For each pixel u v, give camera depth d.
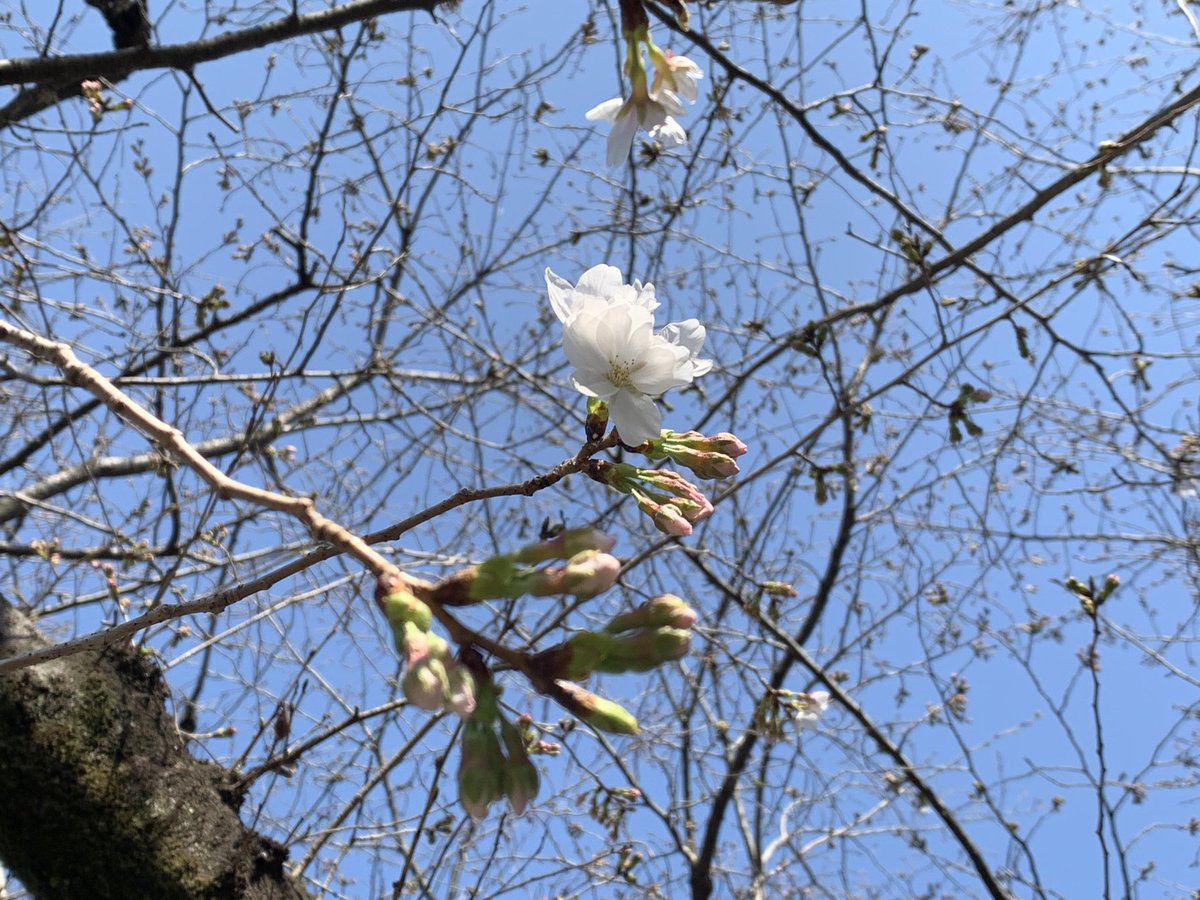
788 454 3.79
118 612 4.14
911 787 6.29
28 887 2.64
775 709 4.39
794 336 4.49
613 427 1.68
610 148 2.31
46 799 2.60
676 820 6.75
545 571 1.21
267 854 2.99
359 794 3.89
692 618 1.25
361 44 5.02
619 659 1.21
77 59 3.80
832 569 6.19
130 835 2.68
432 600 1.21
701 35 4.45
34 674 2.74
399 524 1.58
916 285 4.44
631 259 5.73
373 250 4.49
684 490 1.64
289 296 5.21
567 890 5.78
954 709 5.79
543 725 4.02
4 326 1.59
